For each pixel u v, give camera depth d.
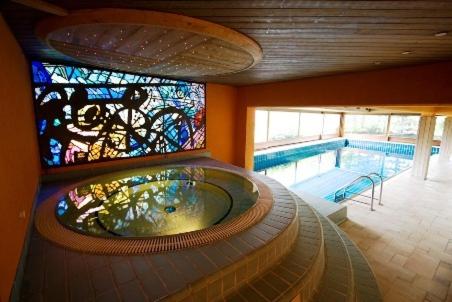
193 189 3.94
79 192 3.12
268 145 8.23
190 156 4.96
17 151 1.85
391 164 10.59
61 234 1.95
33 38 2.20
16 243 1.45
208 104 5.17
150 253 1.70
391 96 3.20
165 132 4.51
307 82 4.24
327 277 2.14
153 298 1.29
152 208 3.31
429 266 3.32
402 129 11.12
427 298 2.74
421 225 4.52
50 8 1.43
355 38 2.03
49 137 3.23
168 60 2.70
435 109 7.13
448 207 5.39
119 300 1.28
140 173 3.99
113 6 1.46
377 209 5.22
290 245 2.16
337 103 3.82
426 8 1.39
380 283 2.97
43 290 1.35
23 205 1.83
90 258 1.64
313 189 9.25
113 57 2.59
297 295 1.68
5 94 1.65
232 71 3.43
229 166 4.48
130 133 4.02
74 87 3.35
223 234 1.96
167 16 1.56
